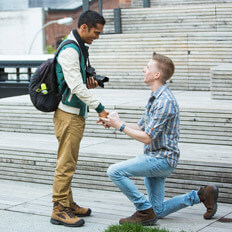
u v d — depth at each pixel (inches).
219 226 169.0
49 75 173.6
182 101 255.9
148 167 166.2
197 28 337.4
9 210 194.9
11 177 239.9
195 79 307.4
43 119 269.1
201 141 232.2
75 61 169.0
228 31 329.7
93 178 218.2
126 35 321.4
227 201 192.2
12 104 276.8
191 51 306.2
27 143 244.7
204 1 361.1
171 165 167.3
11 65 390.9
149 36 315.0
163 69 165.8
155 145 166.7
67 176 176.7
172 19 343.6
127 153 214.7
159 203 174.6
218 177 192.7
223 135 227.3
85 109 178.1
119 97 284.4
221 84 256.5
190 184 198.1
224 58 299.6
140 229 161.6
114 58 326.6
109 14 360.8
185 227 169.0
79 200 203.9
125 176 167.9
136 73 321.4
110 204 198.4
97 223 177.8
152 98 167.8
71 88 168.4
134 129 174.6
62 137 175.6
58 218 177.0
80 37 174.4
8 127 280.5
